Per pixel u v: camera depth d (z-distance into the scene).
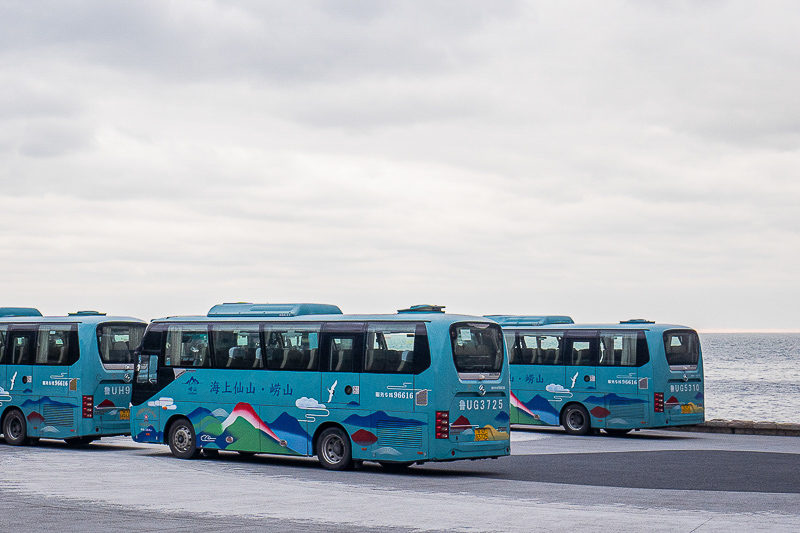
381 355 20.78
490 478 19.69
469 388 20.36
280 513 14.23
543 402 32.59
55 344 26.83
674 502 15.82
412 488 17.80
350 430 21.03
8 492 16.67
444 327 20.23
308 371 21.83
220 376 23.30
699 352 31.69
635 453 25.19
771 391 95.44
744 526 13.09
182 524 13.09
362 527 12.91
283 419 22.12
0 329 28.00
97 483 18.16
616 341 31.31
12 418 27.59
